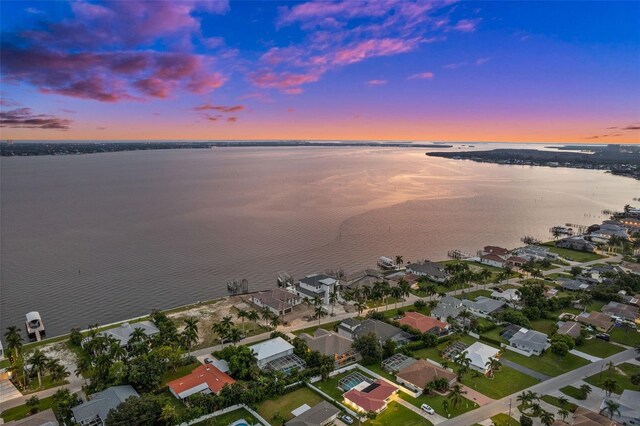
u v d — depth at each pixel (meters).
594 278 155.25
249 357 90.19
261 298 132.38
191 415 73.62
